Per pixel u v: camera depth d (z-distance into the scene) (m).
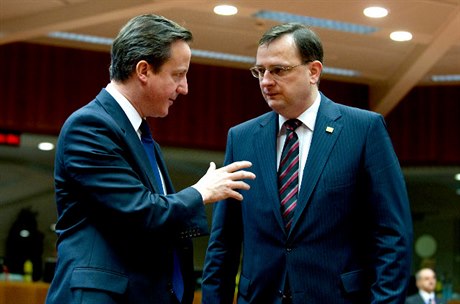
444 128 9.90
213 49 8.49
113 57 2.79
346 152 3.20
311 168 3.19
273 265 3.18
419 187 11.29
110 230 2.63
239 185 2.73
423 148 9.91
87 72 8.70
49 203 9.08
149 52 2.71
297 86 3.18
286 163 3.26
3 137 8.48
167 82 2.74
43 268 8.84
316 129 3.25
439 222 11.36
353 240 3.19
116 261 2.61
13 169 8.97
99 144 2.62
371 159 3.19
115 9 6.64
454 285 11.27
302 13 6.77
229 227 3.42
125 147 2.69
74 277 2.56
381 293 3.08
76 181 2.61
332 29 7.57
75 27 7.17
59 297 2.57
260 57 3.20
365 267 3.21
